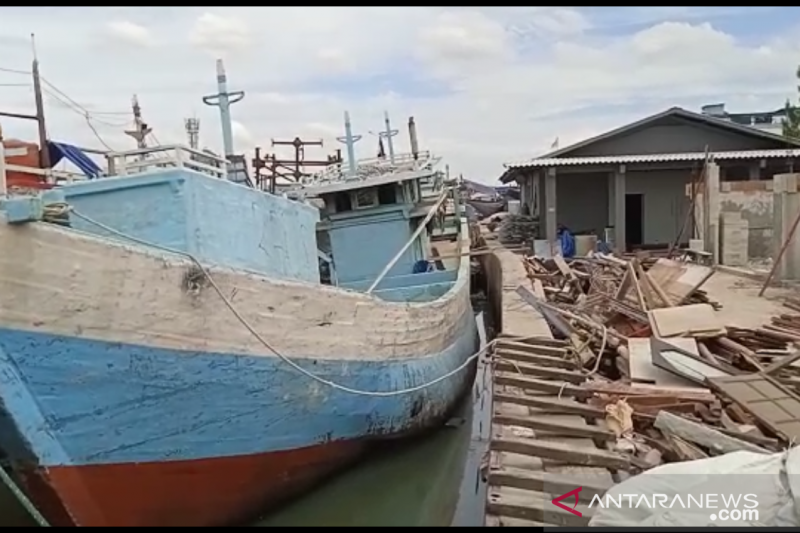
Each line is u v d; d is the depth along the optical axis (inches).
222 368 225.9
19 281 179.8
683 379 312.8
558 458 237.3
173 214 222.8
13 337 181.0
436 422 369.7
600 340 391.9
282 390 248.8
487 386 469.7
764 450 230.8
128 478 213.5
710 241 701.3
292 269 297.0
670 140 983.6
